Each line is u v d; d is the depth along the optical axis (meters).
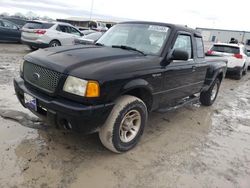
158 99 3.99
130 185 2.95
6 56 10.70
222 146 4.25
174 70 4.12
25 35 12.86
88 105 2.97
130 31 4.46
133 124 3.67
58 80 3.05
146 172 3.22
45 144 3.57
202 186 3.08
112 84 3.09
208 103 6.44
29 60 3.49
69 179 2.91
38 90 3.30
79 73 2.98
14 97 5.29
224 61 6.77
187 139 4.35
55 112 3.04
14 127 3.94
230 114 6.14
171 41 4.12
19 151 3.32
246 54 13.63
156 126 4.76
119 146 3.44
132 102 3.39
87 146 3.65
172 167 3.40
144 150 3.76
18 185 2.71
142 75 3.46
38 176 2.89
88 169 3.14
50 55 3.46
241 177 3.38
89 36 11.33
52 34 12.83
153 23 4.45
